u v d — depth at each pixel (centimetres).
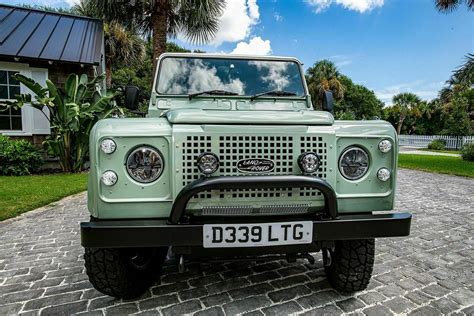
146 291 269
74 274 306
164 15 1170
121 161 206
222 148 208
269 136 211
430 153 2066
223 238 202
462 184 841
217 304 247
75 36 1106
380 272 307
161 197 209
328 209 209
